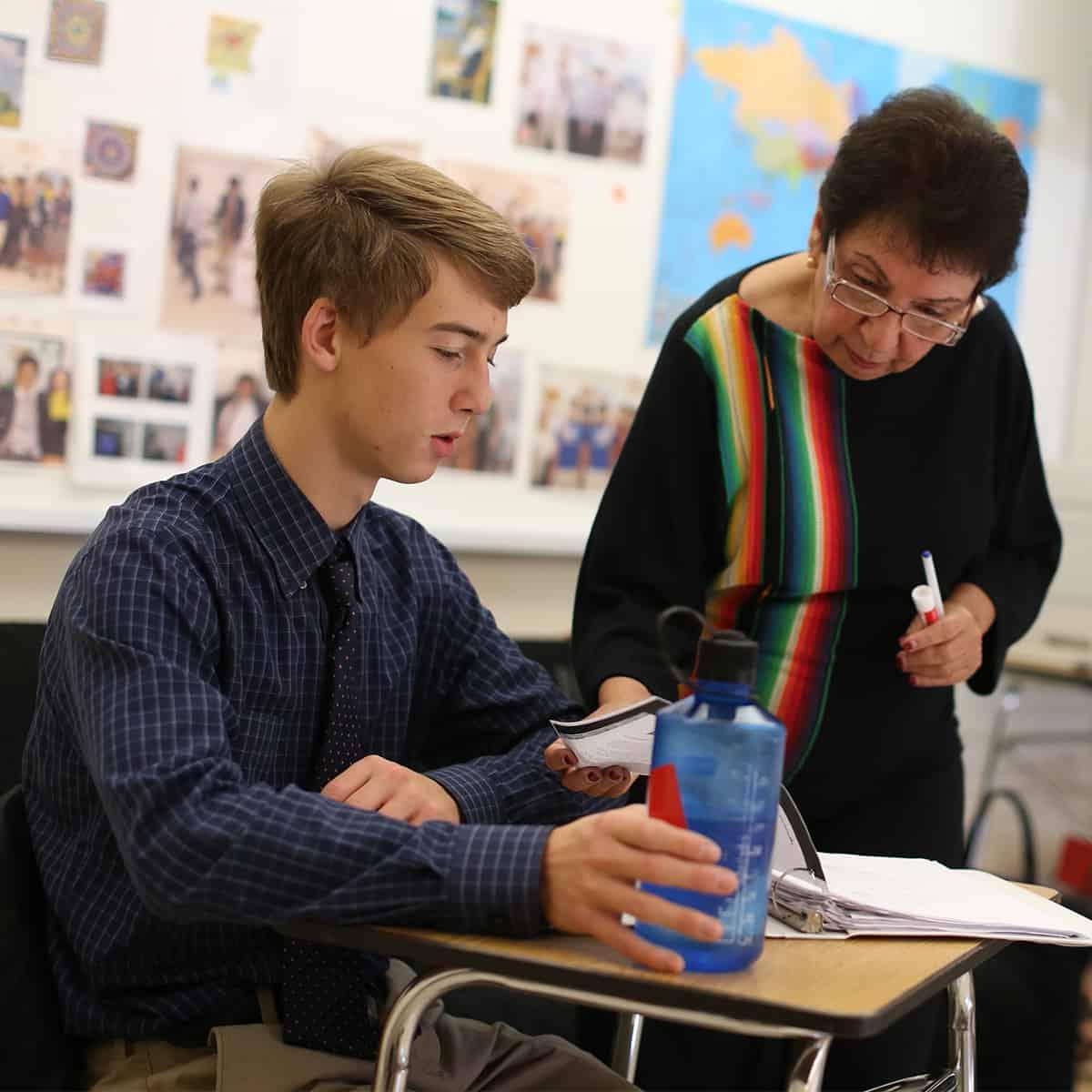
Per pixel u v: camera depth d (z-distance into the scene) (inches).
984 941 39.4
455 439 44.8
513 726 51.8
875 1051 60.1
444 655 52.7
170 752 37.8
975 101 124.2
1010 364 61.7
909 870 45.8
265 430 46.0
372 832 36.6
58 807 44.9
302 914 35.9
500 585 104.9
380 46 95.5
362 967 45.2
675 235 109.6
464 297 42.9
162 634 40.7
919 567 58.9
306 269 43.4
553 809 47.6
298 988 43.2
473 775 46.0
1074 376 133.0
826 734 59.4
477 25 98.9
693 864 33.4
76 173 86.4
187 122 89.4
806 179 115.8
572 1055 47.1
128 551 41.9
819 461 58.3
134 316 88.7
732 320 58.9
